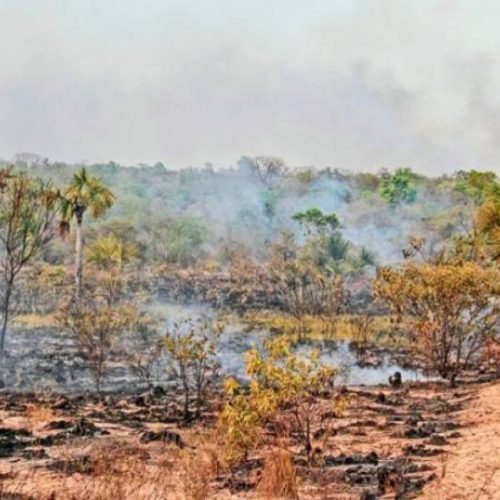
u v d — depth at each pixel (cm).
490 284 3159
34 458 1639
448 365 3256
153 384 3206
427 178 16088
